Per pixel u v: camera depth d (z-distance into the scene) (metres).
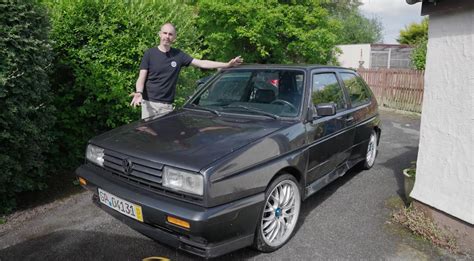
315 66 3.85
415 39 29.66
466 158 2.78
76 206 3.79
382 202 3.90
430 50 3.06
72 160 4.85
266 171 2.67
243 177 2.47
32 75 3.50
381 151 6.17
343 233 3.21
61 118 4.63
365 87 4.99
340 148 3.88
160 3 5.53
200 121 3.25
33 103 3.67
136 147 2.69
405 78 11.74
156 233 2.48
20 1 3.33
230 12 7.83
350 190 4.28
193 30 6.36
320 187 3.52
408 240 3.08
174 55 4.38
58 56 4.61
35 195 4.06
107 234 3.18
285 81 3.58
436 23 2.98
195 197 2.29
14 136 3.42
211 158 2.40
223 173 2.34
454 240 2.93
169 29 4.22
